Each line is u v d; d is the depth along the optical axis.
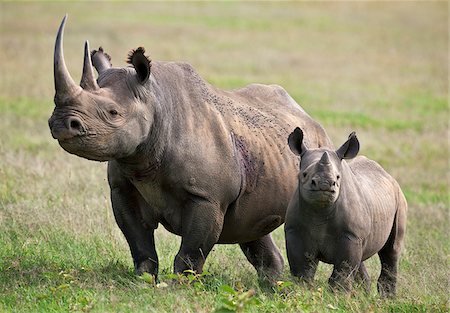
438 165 56.69
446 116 77.25
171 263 30.11
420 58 110.56
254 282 28.08
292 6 148.62
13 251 29.48
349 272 26.34
